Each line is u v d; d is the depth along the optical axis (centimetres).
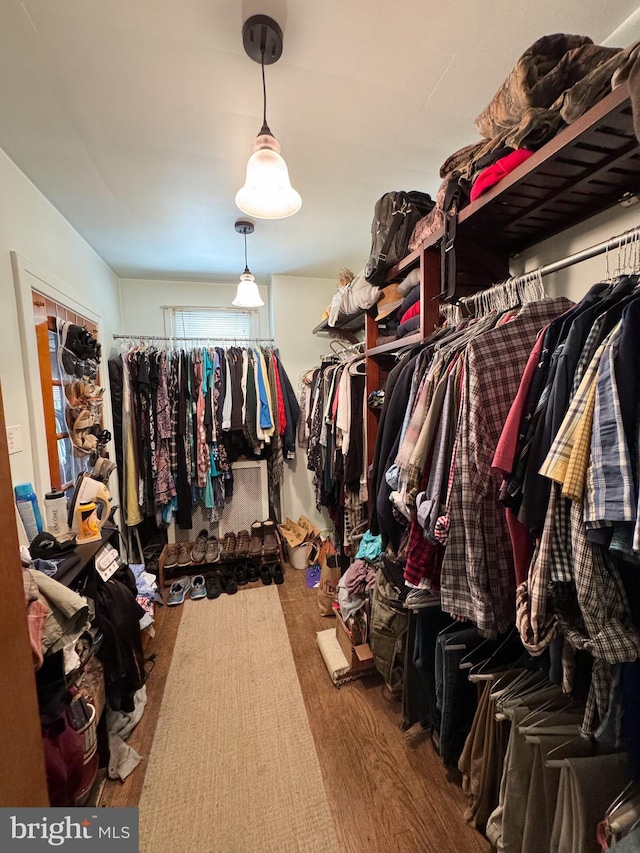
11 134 127
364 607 166
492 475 85
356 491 213
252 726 142
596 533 57
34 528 133
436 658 114
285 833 105
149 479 256
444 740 112
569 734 78
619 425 55
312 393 278
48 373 161
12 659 61
